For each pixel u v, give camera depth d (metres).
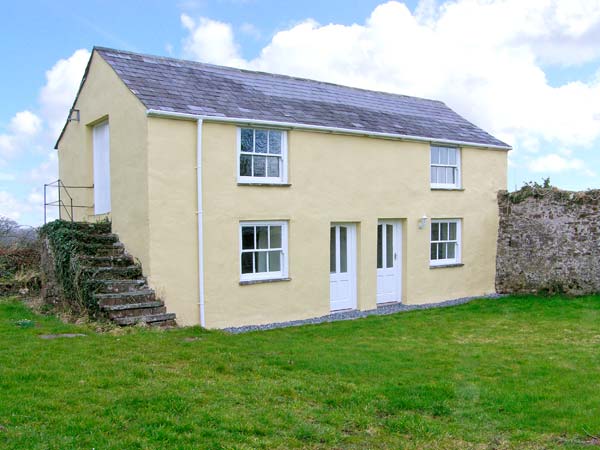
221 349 8.12
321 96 14.16
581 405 5.81
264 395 5.92
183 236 10.53
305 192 12.15
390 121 14.27
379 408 5.75
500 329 10.27
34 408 5.05
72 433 4.57
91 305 9.82
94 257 10.42
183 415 5.11
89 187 13.05
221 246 10.97
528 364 7.55
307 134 12.18
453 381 6.70
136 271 10.36
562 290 14.41
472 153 15.45
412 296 14.10
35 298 13.04
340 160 12.73
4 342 7.75
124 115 10.97
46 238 12.38
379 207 13.44
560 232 14.46
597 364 7.53
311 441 4.82
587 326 10.36
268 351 8.19
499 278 15.84
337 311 13.02
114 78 11.36
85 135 13.04
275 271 11.95
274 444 4.69
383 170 13.52
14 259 15.16
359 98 15.20
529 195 15.10
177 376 6.44
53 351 7.25
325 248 12.50
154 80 11.41
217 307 10.91
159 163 10.25
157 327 9.58
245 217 11.28
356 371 7.12
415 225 14.16
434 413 5.64
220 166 10.96
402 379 6.77
